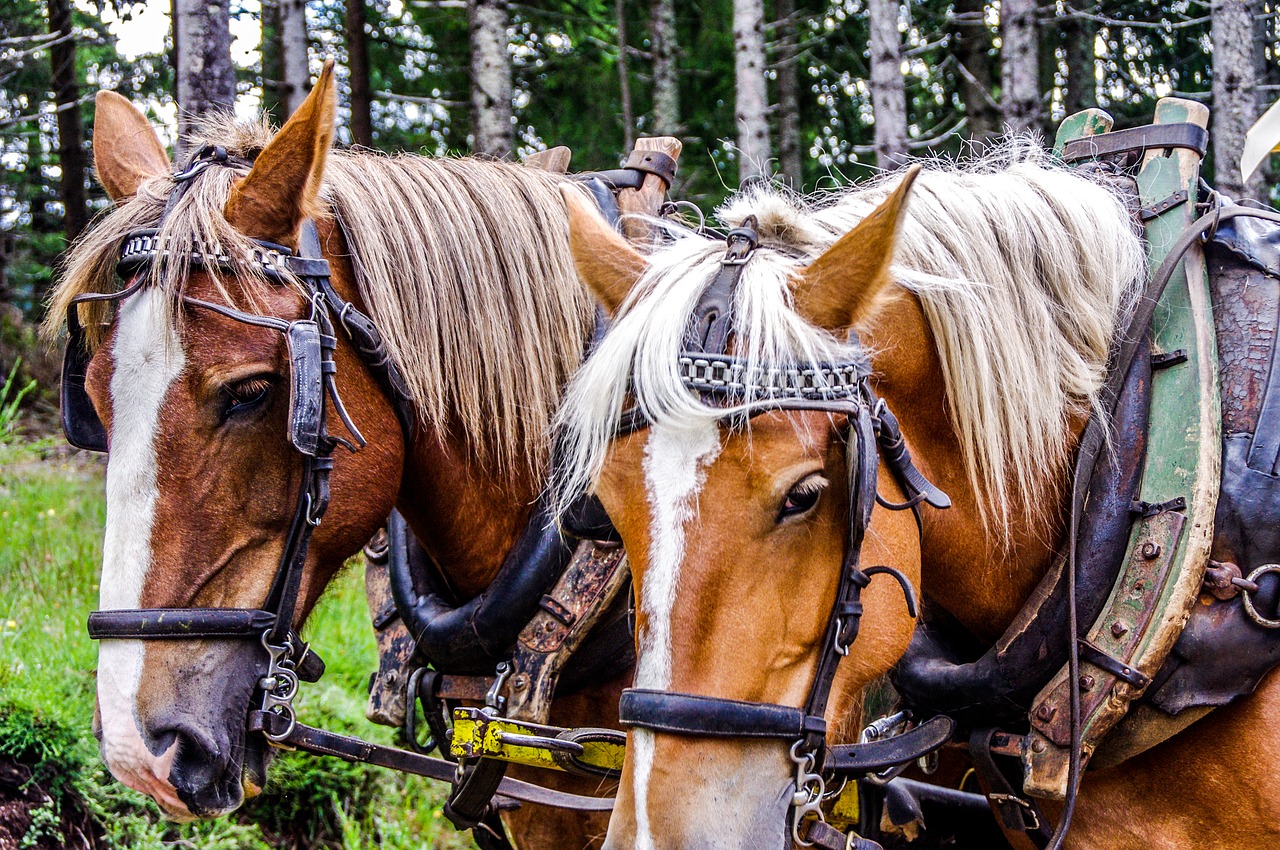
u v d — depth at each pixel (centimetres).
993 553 188
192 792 176
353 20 980
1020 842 200
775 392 148
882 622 167
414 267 211
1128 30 1189
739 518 146
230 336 181
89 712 339
